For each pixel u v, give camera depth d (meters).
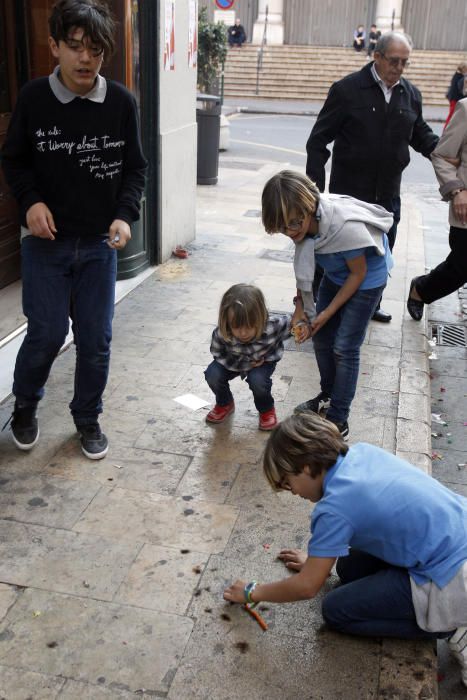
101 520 2.84
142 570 2.57
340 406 3.48
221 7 18.12
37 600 2.42
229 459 3.30
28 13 4.86
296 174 3.05
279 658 2.23
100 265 3.06
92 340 3.11
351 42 31.47
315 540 2.13
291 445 2.19
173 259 6.36
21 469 3.16
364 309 3.36
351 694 2.11
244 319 3.18
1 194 5.06
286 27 31.55
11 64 4.89
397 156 4.62
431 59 28.36
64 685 2.10
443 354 5.09
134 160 3.06
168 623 2.34
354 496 2.13
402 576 2.21
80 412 3.25
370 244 3.16
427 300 5.00
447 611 2.12
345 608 2.25
